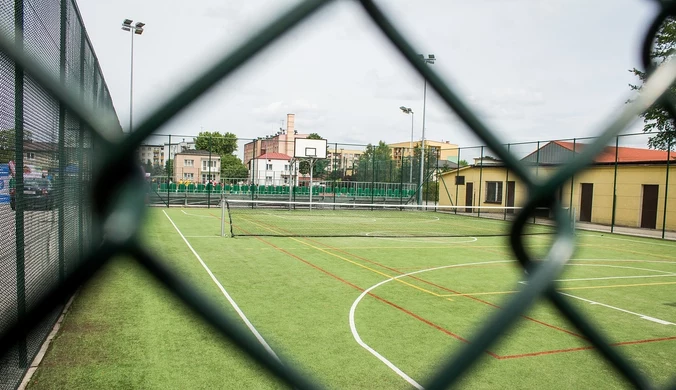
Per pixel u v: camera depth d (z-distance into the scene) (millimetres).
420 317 7352
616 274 11641
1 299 3594
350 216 27703
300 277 10062
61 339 5926
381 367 5348
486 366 5469
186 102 984
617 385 5051
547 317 7527
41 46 4367
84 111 989
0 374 4078
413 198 36656
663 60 1672
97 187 972
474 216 30094
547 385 5012
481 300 8492
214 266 10992
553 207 1644
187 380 4848
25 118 4047
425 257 13273
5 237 3650
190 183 31969
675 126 1767
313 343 6055
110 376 4898
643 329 7148
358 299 8344
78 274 1009
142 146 979
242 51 1001
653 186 24266
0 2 3121
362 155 35875
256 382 4832
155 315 7027
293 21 1029
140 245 1031
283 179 38125
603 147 1644
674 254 15398
